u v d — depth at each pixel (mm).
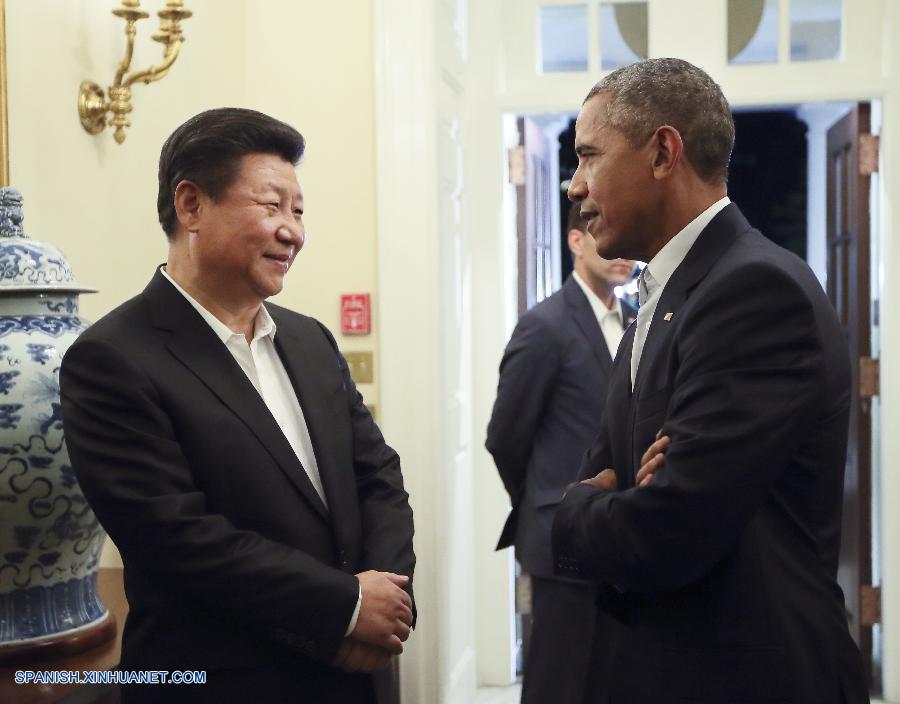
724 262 1389
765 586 1341
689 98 1456
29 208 2047
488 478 3730
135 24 2453
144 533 1335
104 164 2332
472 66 3680
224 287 1486
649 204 1476
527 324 2932
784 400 1291
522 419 2887
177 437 1409
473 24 3670
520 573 3797
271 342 1606
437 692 3064
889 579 3527
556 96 3666
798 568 1368
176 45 2277
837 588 1409
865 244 3670
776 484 1380
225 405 1438
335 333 3182
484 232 3719
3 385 1568
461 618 3416
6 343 1594
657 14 3598
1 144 1926
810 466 1366
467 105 3637
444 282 3217
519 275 3885
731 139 1503
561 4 3650
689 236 1472
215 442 1412
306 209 3191
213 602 1347
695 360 1338
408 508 1651
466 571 3496
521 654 3916
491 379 3725
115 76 2332
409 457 3090
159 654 1398
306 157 3191
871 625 3643
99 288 2305
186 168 1451
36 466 1576
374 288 3162
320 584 1374
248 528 1428
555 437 2869
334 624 1374
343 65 3164
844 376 1396
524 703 2824
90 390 1377
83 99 2225
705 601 1358
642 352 1488
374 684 1516
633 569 1342
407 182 3084
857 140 3652
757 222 6738
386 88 3090
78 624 1679
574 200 1577
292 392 1595
